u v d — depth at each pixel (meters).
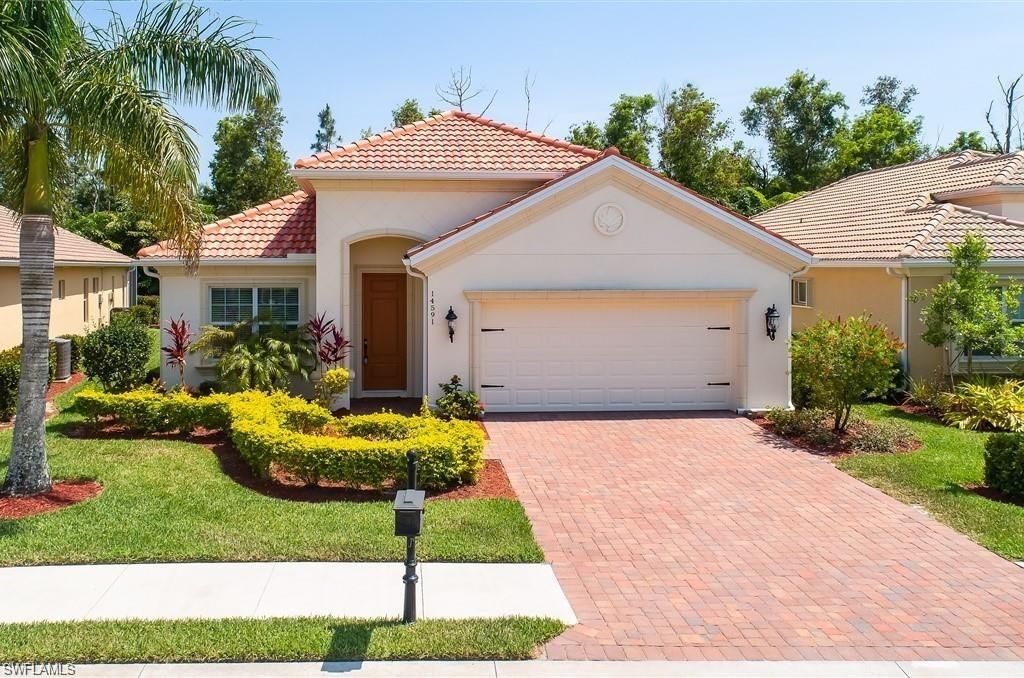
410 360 19.02
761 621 7.18
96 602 7.29
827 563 8.65
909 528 9.82
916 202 22.22
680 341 16.75
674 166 42.78
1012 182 20.41
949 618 7.29
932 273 18.75
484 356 16.36
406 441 10.95
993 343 16.83
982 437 14.86
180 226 11.29
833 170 49.94
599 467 12.44
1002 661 6.49
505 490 11.09
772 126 56.62
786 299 16.58
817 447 13.81
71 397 18.44
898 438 14.28
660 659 6.43
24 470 10.30
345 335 17.39
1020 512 10.34
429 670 6.20
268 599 7.41
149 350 20.08
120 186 11.24
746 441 14.23
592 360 16.58
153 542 8.68
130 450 12.76
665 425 15.41
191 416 13.91
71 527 9.12
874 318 20.05
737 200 45.31
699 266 16.39
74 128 10.53
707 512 10.36
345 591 7.62
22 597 7.38
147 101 10.41
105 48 10.62
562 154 18.14
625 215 16.16
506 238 15.98
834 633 6.95
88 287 29.33
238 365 15.86
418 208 17.41
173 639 6.50
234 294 18.30
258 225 18.98
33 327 10.38
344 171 16.75
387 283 18.92
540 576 8.13
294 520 9.49
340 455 10.60
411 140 18.36
